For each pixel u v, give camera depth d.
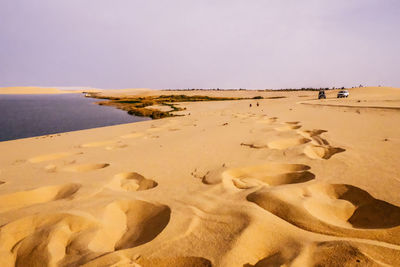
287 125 8.82
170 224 2.30
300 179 3.48
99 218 2.51
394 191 2.74
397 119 8.79
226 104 27.83
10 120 17.91
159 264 1.83
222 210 2.52
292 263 1.69
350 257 1.70
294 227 2.18
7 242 2.21
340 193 2.96
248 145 5.89
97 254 1.95
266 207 2.53
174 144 6.56
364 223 2.38
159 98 47.19
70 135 9.76
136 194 3.14
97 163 4.93
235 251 1.86
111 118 19.28
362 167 3.60
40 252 2.04
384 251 1.75
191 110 22.62
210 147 5.92
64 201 2.97
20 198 3.29
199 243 2.00
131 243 2.20
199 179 3.65
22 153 6.67
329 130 7.09
